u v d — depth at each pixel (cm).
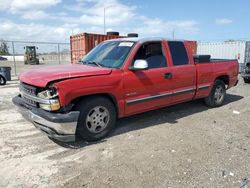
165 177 348
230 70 746
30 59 3728
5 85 1300
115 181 338
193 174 356
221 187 326
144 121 591
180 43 613
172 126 559
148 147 446
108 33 1675
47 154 419
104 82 457
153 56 548
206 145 455
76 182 337
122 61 499
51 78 412
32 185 330
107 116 480
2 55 5447
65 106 419
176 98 597
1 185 330
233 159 402
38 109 434
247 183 335
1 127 548
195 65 632
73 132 421
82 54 1636
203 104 749
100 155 416
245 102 807
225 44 2181
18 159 400
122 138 488
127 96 497
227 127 555
